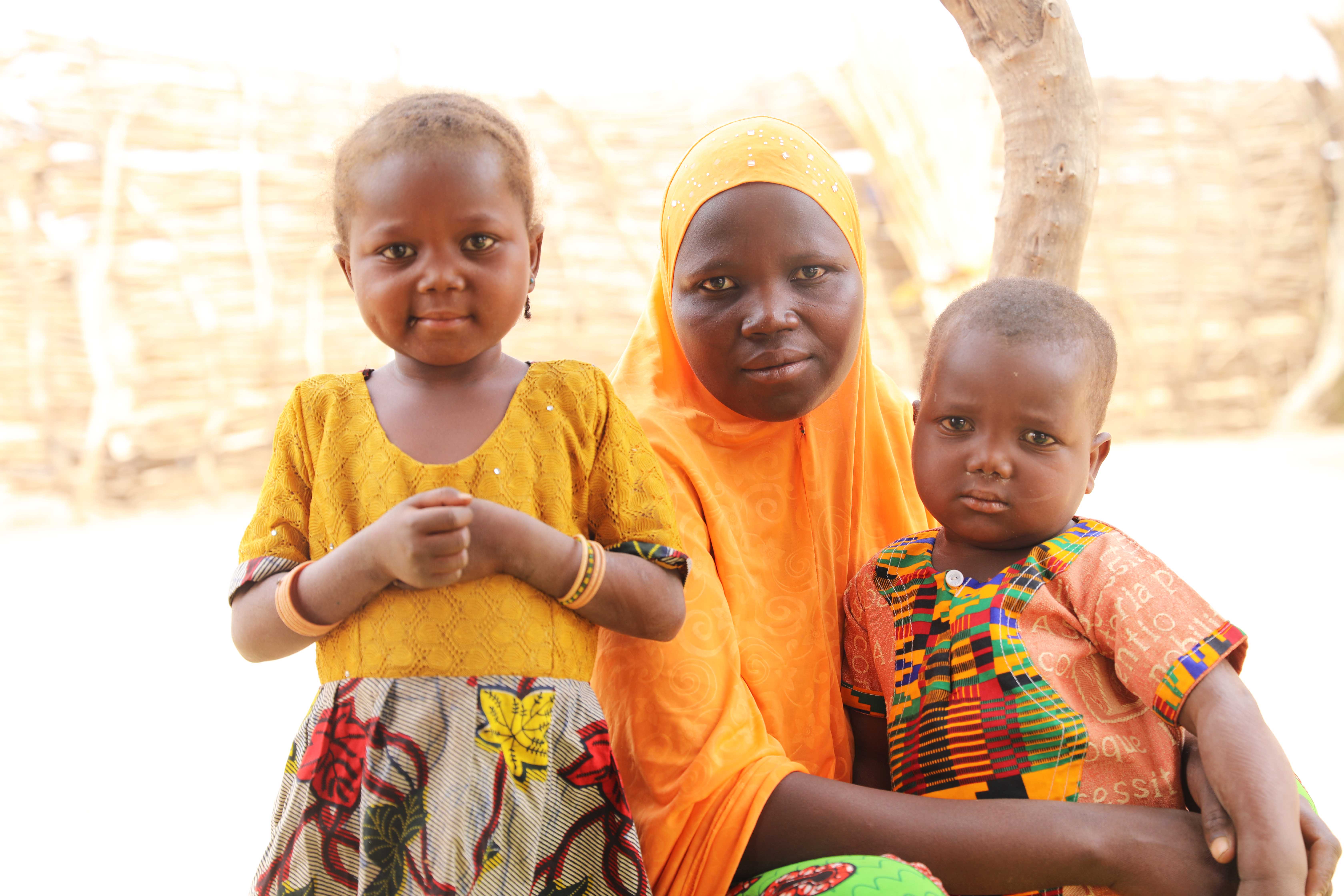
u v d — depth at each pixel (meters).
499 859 1.48
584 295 10.52
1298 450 10.94
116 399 9.30
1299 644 5.20
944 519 1.78
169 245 9.38
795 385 1.79
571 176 10.48
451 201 1.53
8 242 9.02
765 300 1.77
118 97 9.15
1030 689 1.66
